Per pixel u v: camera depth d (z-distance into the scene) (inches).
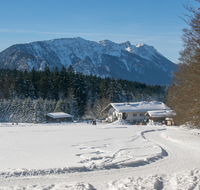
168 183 370.0
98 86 4338.1
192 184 348.5
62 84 3929.6
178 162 579.8
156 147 774.5
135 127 1884.8
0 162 514.9
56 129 1606.8
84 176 429.7
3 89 4106.8
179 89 1160.2
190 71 949.8
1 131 1412.4
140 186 340.5
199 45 888.9
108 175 441.4
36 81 4028.1
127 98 4507.9
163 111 2586.1
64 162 520.1
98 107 3191.4
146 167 520.4
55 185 343.0
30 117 2913.4
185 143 904.3
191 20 800.9
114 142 892.6
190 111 950.4
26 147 743.1
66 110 3120.1
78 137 1061.1
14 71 4222.4
